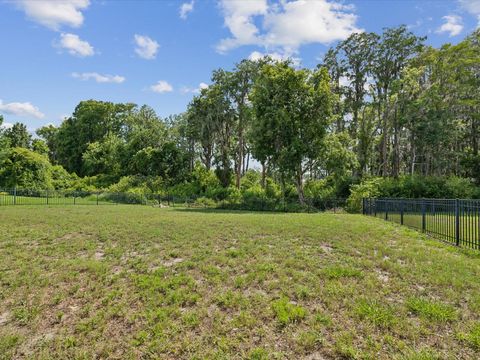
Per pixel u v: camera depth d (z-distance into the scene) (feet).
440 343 11.35
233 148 147.33
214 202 100.12
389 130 126.31
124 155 156.35
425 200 33.86
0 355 12.08
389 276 18.12
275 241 28.07
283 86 86.89
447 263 20.29
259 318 13.62
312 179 115.75
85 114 199.11
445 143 114.01
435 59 109.29
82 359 11.64
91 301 16.16
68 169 199.41
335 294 15.51
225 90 128.98
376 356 10.77
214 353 11.46
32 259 23.06
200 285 17.44
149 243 28.17
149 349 11.95
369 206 59.77
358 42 117.70
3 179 122.52
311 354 11.22
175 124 168.76
